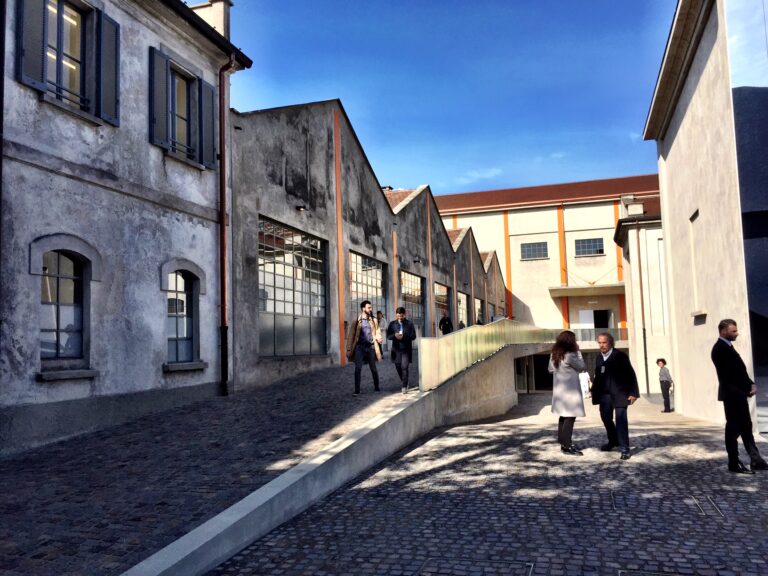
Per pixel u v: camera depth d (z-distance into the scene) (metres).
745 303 10.52
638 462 8.28
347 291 19.39
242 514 5.47
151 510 5.82
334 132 19.06
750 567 4.70
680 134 15.58
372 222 21.94
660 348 25.92
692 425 12.87
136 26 11.02
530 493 6.88
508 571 4.74
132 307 10.49
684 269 16.05
